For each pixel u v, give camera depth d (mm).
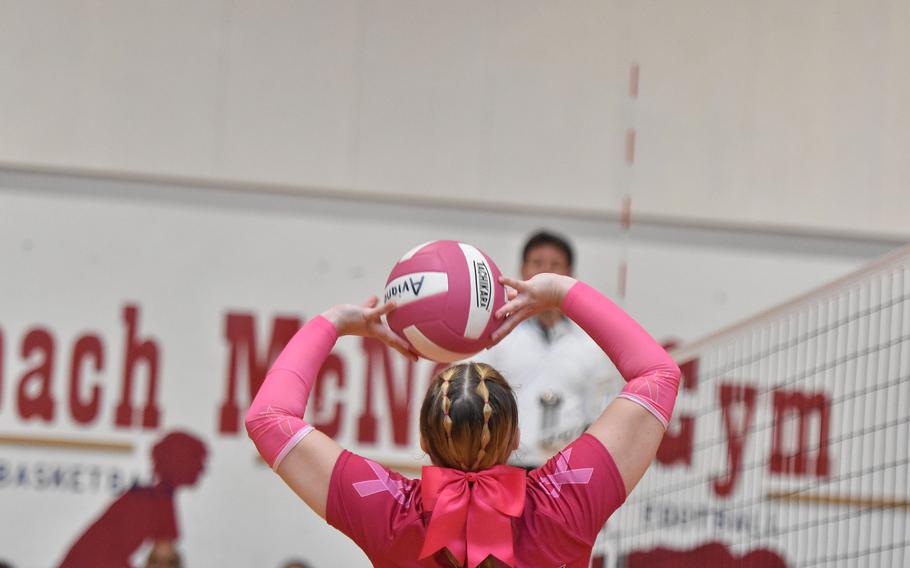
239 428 11516
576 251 12398
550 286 3695
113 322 11547
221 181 12109
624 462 3258
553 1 12812
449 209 12320
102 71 12289
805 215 12742
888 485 10773
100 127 12172
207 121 12352
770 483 10797
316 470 3242
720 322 12297
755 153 12805
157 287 11680
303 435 3268
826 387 11258
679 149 12742
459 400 3318
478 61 12703
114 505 11242
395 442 11547
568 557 3219
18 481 11148
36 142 12047
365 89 12562
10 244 11578
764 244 12492
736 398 11109
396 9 12695
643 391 3338
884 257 6055
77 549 11133
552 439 7820
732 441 10859
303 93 12500
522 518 3219
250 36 12531
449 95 12641
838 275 12609
